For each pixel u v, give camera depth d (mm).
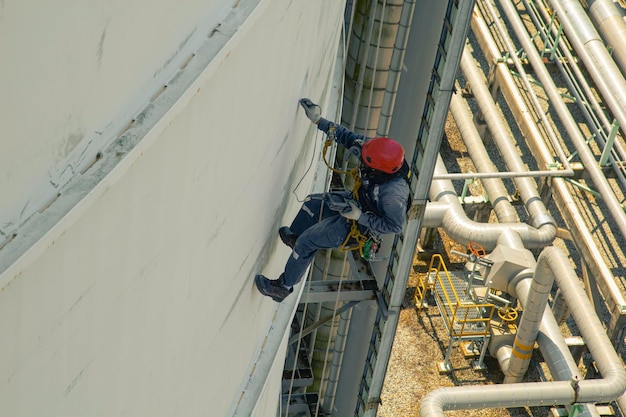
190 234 4055
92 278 3219
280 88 4984
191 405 4988
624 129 21016
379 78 13281
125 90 3236
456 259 22672
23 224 2869
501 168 25797
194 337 4629
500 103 27688
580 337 20250
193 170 3842
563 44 24625
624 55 21953
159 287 3867
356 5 12734
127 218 3340
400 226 6055
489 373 20062
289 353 14086
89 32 2900
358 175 6141
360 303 12734
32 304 2898
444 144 26297
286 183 6016
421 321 20922
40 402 3141
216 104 3881
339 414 14734
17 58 2625
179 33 3551
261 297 6121
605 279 19922
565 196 21500
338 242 6086
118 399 3809
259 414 6789
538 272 18172
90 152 3115
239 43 3945
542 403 17359
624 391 17453
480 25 26484
